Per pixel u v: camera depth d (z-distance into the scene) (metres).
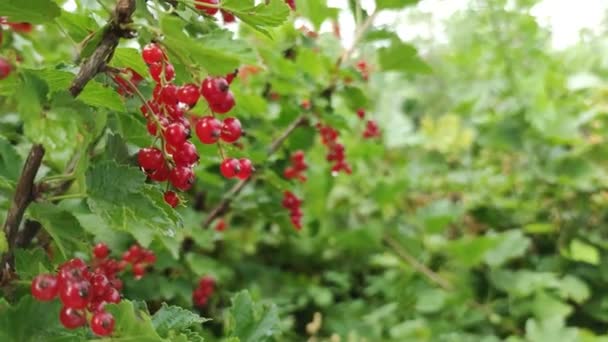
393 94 1.27
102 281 0.31
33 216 0.33
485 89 1.10
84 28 0.38
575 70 1.08
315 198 0.91
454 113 1.12
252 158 0.57
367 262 1.02
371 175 1.11
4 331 0.30
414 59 0.60
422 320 0.80
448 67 1.35
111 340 0.30
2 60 0.28
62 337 0.31
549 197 0.89
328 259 1.02
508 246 0.81
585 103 0.95
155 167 0.32
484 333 0.79
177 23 0.28
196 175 0.61
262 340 0.43
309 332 0.85
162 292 0.58
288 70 0.59
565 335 0.66
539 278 0.77
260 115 0.64
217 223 0.75
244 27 0.61
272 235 0.95
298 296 0.89
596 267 0.80
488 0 1.03
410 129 1.12
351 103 0.63
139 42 0.36
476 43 1.11
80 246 0.37
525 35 1.03
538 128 0.90
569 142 0.88
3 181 0.34
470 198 0.93
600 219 0.86
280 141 0.63
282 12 0.32
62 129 0.28
